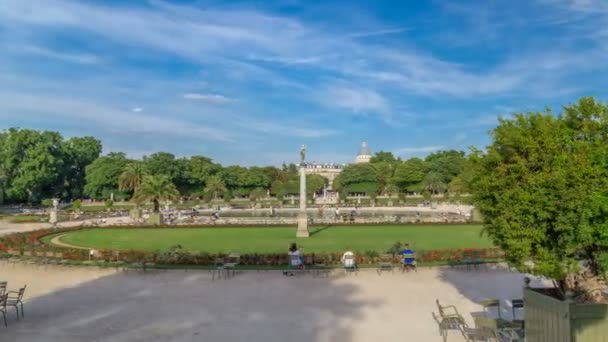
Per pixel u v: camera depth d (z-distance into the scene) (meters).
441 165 159.88
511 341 16.89
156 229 63.91
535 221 14.88
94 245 46.72
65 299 25.06
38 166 124.00
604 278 15.92
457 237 51.00
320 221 70.94
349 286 27.50
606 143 15.38
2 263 35.75
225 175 171.12
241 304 23.61
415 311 22.27
